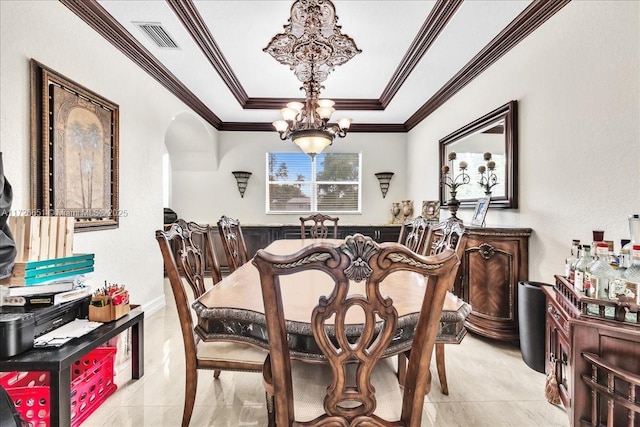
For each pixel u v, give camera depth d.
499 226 2.64
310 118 2.65
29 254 1.47
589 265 1.34
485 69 2.80
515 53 2.40
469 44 2.55
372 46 2.69
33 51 1.76
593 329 1.22
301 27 2.18
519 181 2.38
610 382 1.15
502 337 2.28
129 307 1.87
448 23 2.27
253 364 1.37
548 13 2.04
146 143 2.91
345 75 3.32
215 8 2.19
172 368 2.02
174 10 2.17
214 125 4.82
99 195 2.27
